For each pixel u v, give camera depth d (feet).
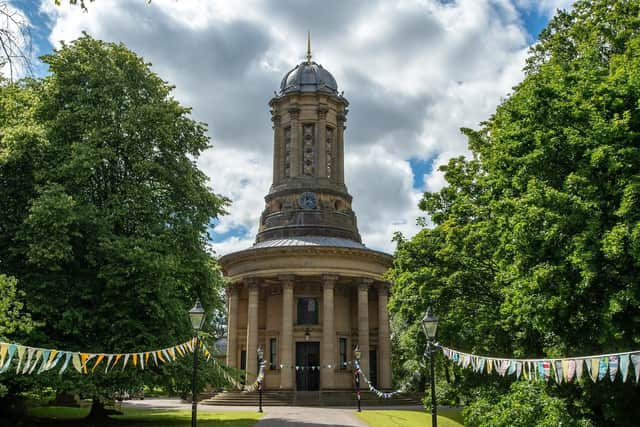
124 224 110.73
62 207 92.84
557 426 65.41
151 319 103.55
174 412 155.84
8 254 100.63
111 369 94.17
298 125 236.02
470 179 112.37
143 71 124.36
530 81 79.41
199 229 119.24
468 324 100.01
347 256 208.74
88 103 114.21
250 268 210.79
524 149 73.87
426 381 203.41
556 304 63.93
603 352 65.41
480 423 86.53
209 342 118.83
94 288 102.58
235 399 192.85
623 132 62.34
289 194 229.45
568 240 63.82
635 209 59.31
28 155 102.27
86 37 119.65
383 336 214.07
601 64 80.89
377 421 123.34
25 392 102.01
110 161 112.27
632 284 59.26
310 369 209.46
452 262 102.89
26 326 75.20
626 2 82.94
